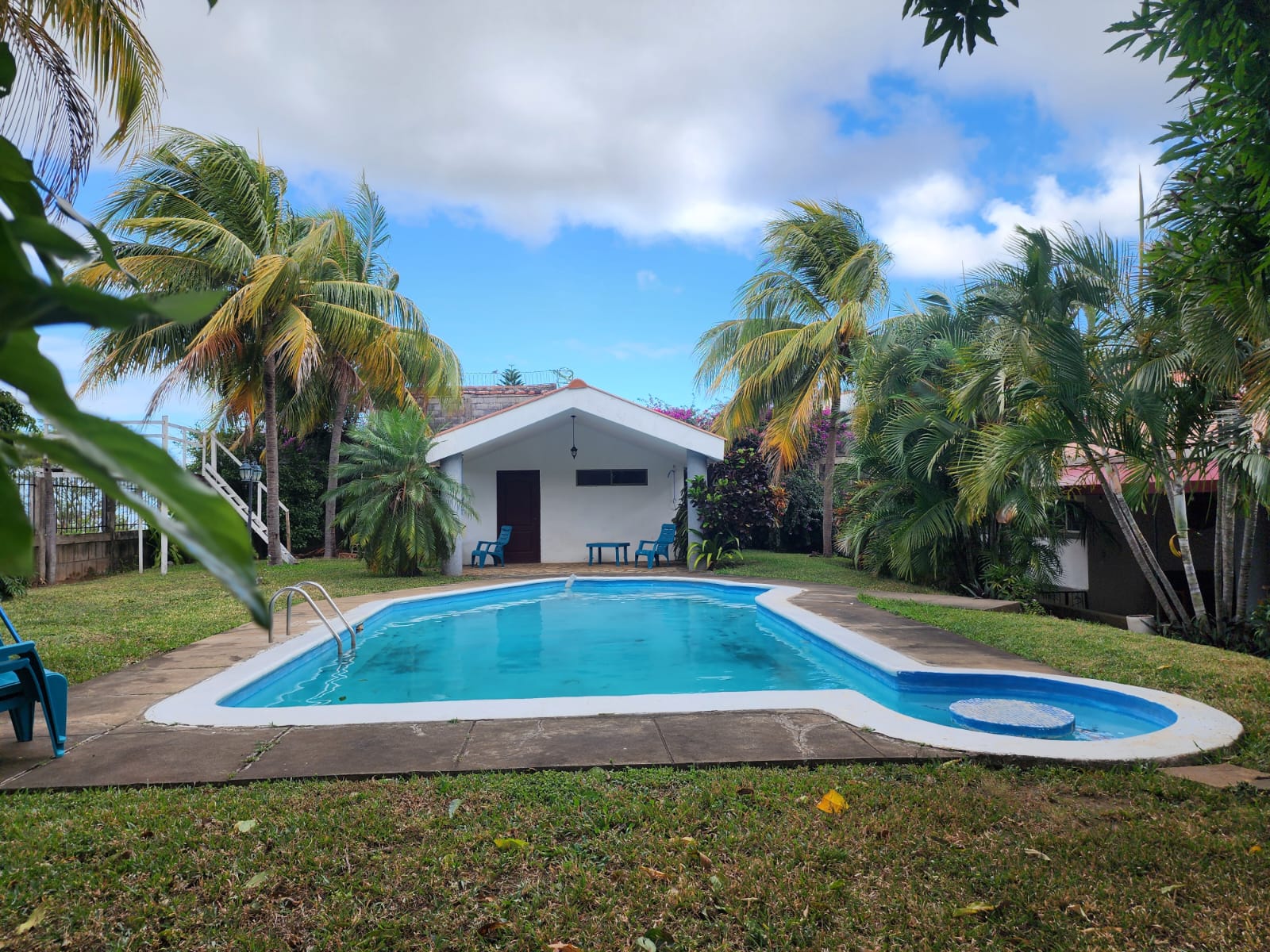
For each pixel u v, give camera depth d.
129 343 14.77
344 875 2.96
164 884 2.89
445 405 20.11
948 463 12.08
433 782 3.85
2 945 2.53
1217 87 2.86
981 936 2.58
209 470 17.67
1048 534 11.39
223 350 14.76
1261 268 3.08
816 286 18.17
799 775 3.96
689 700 5.37
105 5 5.61
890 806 3.55
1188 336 7.18
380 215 20.53
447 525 14.38
